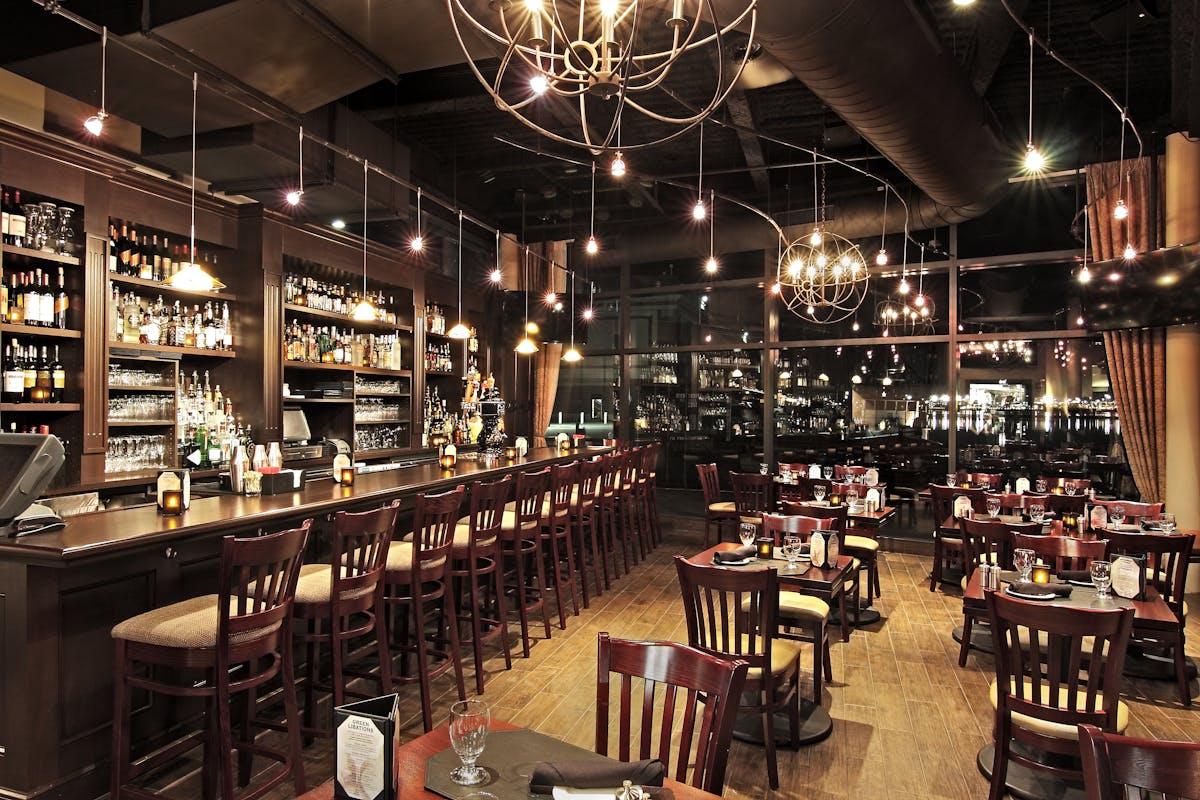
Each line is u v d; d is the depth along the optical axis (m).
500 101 2.06
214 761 2.77
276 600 2.88
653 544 8.45
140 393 5.28
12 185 4.21
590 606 5.92
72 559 2.58
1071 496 5.65
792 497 7.13
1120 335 6.83
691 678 1.88
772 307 9.14
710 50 4.94
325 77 4.38
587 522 6.87
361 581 3.40
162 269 5.49
